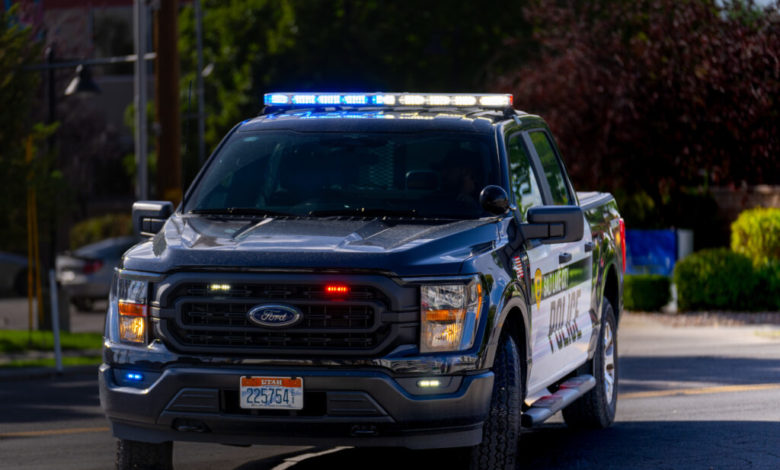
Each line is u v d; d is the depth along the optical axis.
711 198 38.59
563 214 11.39
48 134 29.97
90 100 60.56
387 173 11.71
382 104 12.80
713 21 34.25
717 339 25.88
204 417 9.94
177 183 29.48
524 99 37.50
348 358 9.79
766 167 33.84
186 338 10.04
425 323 9.88
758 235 32.44
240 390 9.86
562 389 12.81
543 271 11.88
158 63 29.44
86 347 29.42
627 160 35.41
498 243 10.85
